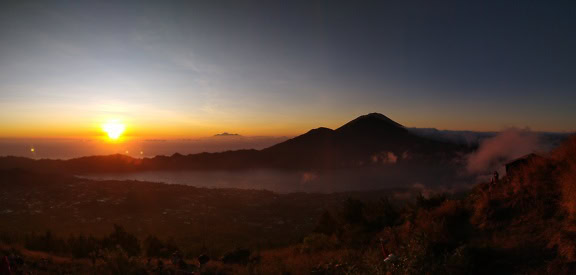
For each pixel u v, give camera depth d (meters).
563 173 9.61
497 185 12.41
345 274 9.57
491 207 10.40
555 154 11.21
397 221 18.05
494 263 7.64
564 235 7.37
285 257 16.20
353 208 24.16
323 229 26.88
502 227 9.45
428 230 10.52
